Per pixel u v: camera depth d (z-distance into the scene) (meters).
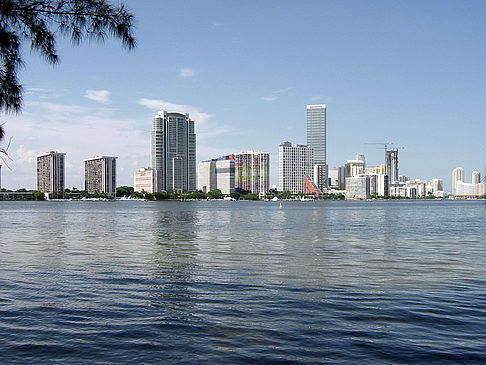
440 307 17.64
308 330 14.74
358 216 114.31
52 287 21.12
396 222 85.31
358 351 12.94
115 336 14.09
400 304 18.09
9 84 12.20
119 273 25.17
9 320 15.73
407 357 12.53
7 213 135.38
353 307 17.58
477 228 67.44
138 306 17.61
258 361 12.20
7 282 22.38
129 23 11.87
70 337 13.99
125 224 78.62
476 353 12.83
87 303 18.05
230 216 114.75
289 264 28.95
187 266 27.91
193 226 72.81
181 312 16.77
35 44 11.79
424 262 30.12
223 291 20.39
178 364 11.97
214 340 13.77
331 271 26.17
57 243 43.31
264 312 16.83
